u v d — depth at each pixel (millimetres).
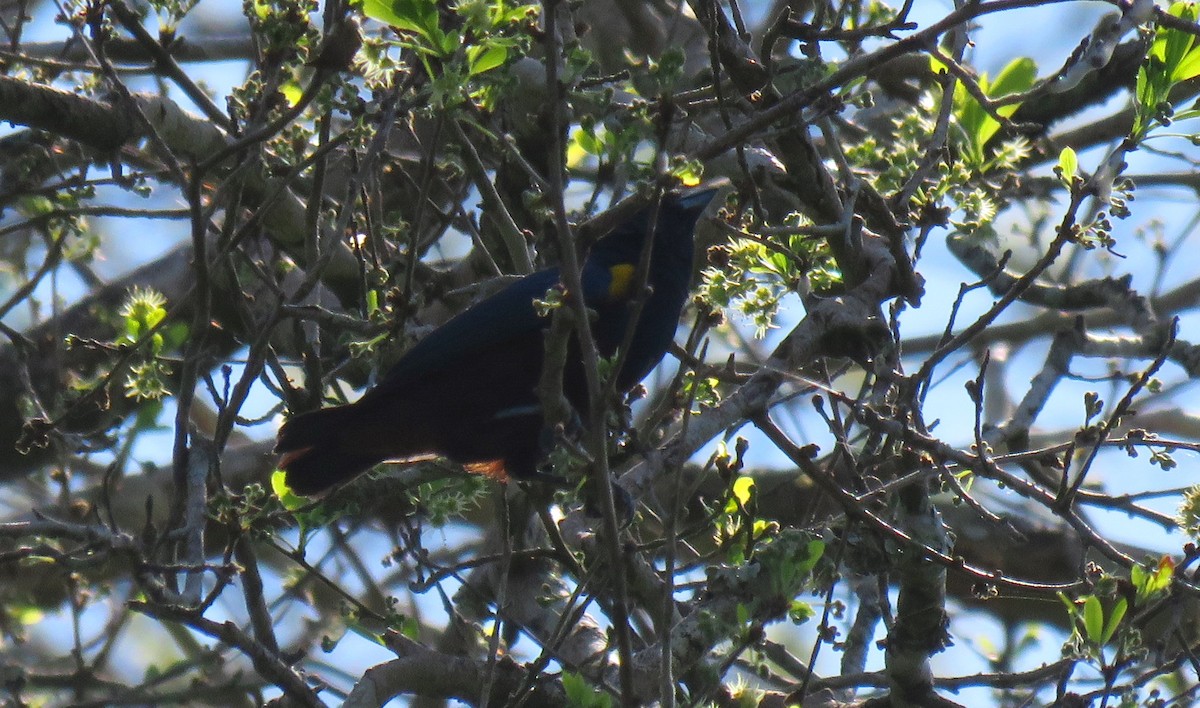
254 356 10328
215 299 15805
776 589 8375
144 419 11758
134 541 9867
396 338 10469
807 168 10812
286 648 14867
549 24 6473
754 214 10031
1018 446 13094
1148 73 9664
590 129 7684
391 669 10250
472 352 10312
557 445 7777
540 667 9508
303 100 9047
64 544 14852
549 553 10547
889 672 10633
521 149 12734
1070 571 16484
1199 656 10602
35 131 13930
